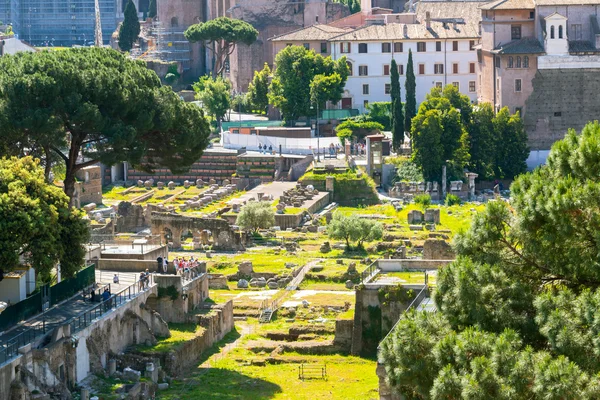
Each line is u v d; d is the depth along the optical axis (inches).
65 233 6476.4
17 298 6402.6
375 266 7381.9
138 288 7145.7
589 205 4579.2
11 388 5561.0
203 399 6294.3
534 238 4758.9
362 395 6402.6
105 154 7564.0
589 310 4360.2
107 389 6092.5
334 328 7544.3
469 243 4972.9
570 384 4160.9
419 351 4761.3
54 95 7406.5
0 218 6028.5
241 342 7460.6
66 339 6018.7
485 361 4394.7
